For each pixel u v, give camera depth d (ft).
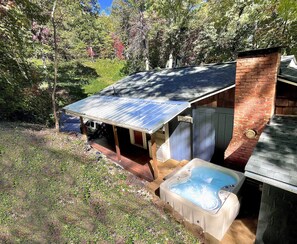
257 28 69.15
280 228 15.92
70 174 26.78
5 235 17.04
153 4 90.22
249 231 19.45
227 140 27.32
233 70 34.32
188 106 26.40
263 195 16.24
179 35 96.84
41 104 55.93
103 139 45.96
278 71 20.07
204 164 27.20
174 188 23.80
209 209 19.40
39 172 25.77
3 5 35.06
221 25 78.38
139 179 29.09
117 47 138.00
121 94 41.04
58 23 45.65
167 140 33.86
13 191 21.81
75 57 85.61
